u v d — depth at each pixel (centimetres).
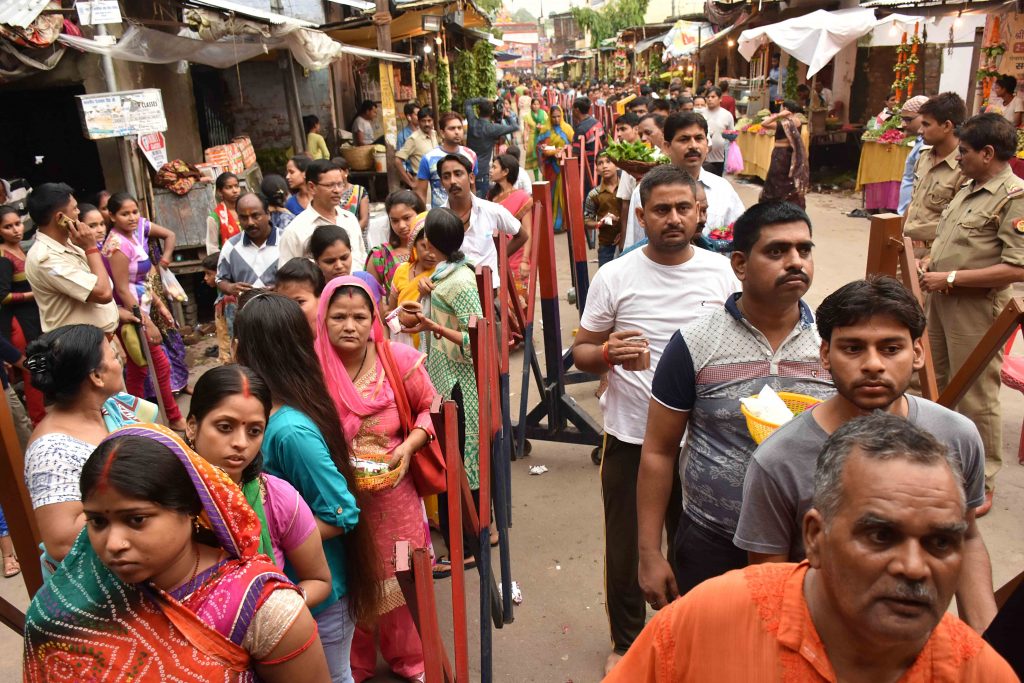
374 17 1205
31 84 834
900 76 1374
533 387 687
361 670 342
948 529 114
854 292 189
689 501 263
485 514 318
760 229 238
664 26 3825
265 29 898
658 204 315
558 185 1211
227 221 702
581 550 449
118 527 159
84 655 165
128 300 566
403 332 442
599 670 354
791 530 204
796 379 247
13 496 266
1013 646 184
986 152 425
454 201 572
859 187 1377
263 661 172
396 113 1511
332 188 562
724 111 1293
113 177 859
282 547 232
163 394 601
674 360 256
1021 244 414
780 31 1598
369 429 310
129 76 886
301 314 265
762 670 136
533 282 505
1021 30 1097
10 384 525
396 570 221
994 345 291
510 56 4259
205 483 167
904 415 202
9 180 836
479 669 354
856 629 123
